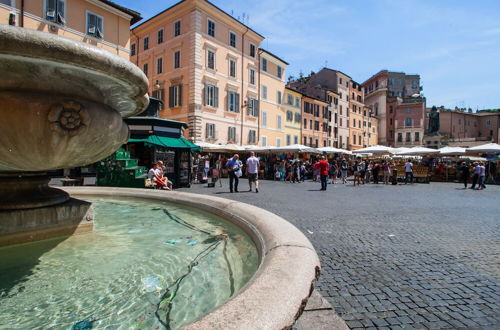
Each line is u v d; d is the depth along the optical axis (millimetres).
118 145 2703
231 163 11820
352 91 52281
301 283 1313
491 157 22438
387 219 6613
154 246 2508
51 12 15414
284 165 21203
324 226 5809
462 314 2447
